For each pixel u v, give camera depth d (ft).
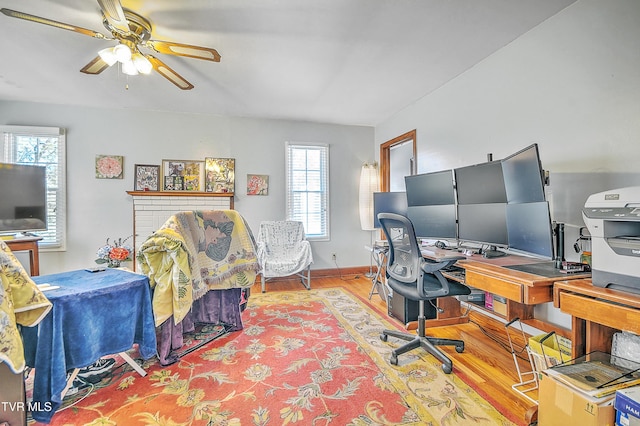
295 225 14.16
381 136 15.28
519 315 7.21
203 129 13.83
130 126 13.05
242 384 5.78
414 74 9.77
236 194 14.17
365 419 4.78
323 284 13.69
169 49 6.86
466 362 6.59
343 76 9.82
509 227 6.77
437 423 4.69
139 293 5.95
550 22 6.93
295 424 4.69
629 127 5.60
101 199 12.73
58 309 4.66
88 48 7.95
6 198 9.77
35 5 6.12
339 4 6.28
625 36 5.63
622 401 3.65
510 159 6.62
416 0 6.21
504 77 8.17
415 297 6.53
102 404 5.18
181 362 6.63
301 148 15.06
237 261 8.32
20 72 9.37
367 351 7.10
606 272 4.33
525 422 4.68
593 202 4.57
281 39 7.58
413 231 6.42
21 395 3.97
